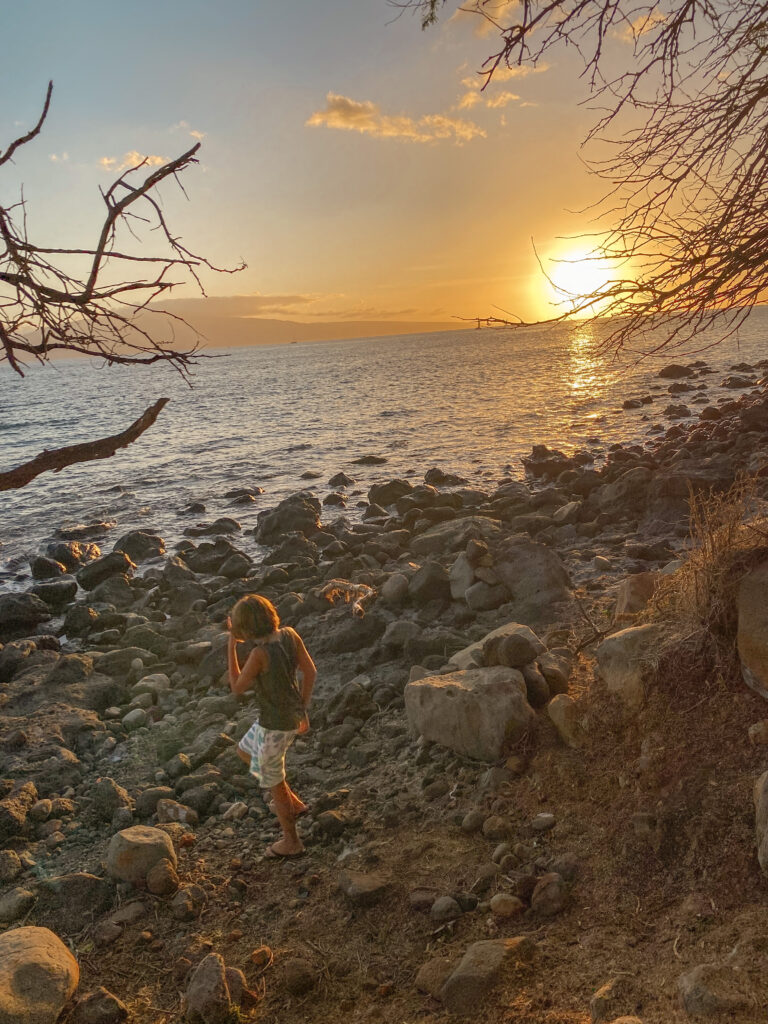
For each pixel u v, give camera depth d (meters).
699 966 3.01
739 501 5.16
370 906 4.31
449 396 42.03
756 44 3.67
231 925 4.41
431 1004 3.51
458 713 5.57
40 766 6.53
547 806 4.77
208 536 16.73
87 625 10.82
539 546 9.07
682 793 4.18
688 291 3.39
